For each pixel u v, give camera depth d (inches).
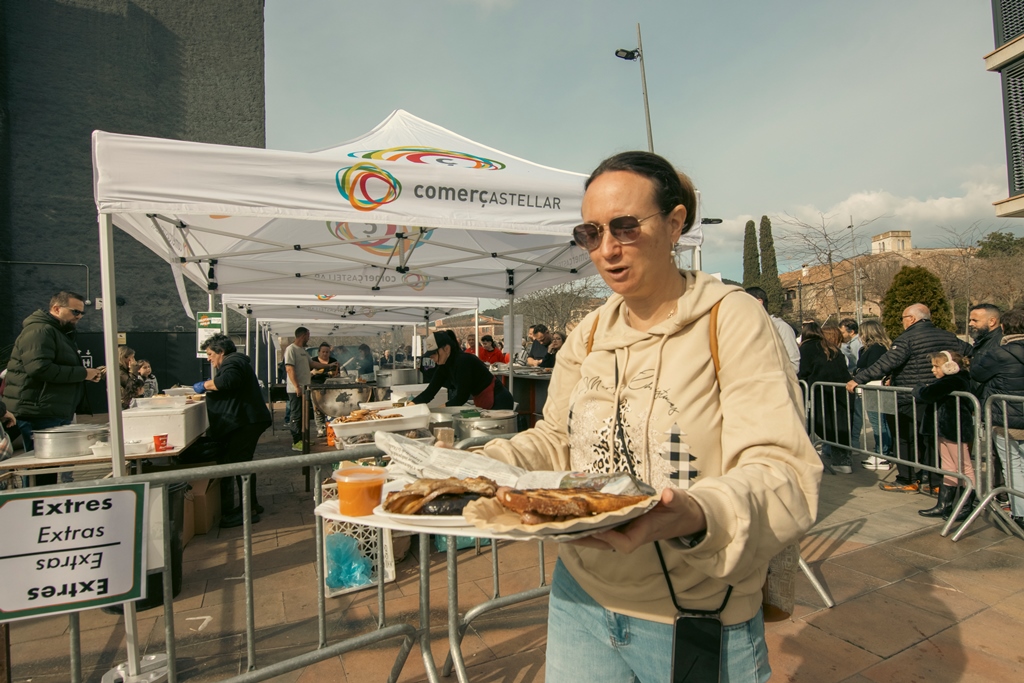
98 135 104.0
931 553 155.9
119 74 613.0
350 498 44.7
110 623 125.9
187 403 193.3
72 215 586.9
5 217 562.3
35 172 574.6
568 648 50.9
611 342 48.3
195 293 632.4
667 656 43.9
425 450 50.6
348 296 347.6
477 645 113.3
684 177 47.1
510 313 289.9
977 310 225.5
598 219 44.1
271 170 115.0
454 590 98.2
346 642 89.0
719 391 42.5
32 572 70.6
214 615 128.8
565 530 29.9
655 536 31.0
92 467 145.5
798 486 36.4
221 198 111.3
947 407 183.5
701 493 33.7
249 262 257.8
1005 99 473.4
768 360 40.3
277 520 201.6
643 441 44.2
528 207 136.9
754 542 34.2
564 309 986.7
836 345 256.8
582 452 50.6
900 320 444.8
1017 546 158.7
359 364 741.9
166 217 169.0
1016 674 101.2
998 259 864.9
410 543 168.4
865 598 130.5
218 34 661.9
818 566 148.5
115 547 75.4
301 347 418.6
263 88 685.3
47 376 201.3
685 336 43.8
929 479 214.8
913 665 104.2
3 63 564.1
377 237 210.8
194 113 651.5
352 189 120.9
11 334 561.9
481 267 287.3
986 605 126.4
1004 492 169.2
